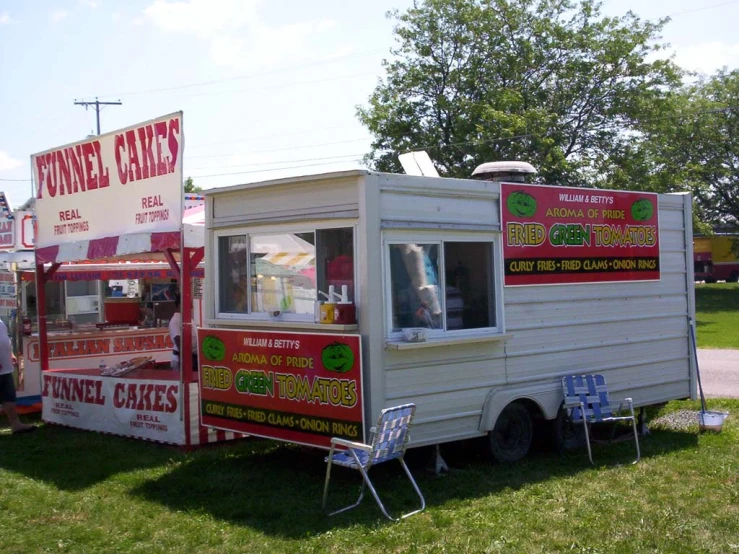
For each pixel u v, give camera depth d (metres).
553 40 28.75
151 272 12.24
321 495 6.33
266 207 7.22
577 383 7.68
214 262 7.74
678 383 9.02
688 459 7.46
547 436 7.84
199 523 5.68
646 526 5.42
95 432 9.09
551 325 7.68
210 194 7.72
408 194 6.61
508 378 7.29
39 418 10.45
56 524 5.79
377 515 5.77
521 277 7.44
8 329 11.47
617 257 8.38
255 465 7.36
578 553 4.93
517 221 7.45
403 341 6.43
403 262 6.57
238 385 7.26
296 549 5.11
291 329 6.87
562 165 25.30
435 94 29.03
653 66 28.78
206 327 7.75
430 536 5.26
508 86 28.47
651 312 8.73
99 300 15.27
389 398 6.35
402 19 29.23
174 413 8.09
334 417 6.41
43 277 10.14
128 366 9.45
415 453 7.68
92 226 9.19
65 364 11.45
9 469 7.49
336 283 6.59
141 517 5.88
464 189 7.00
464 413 6.90
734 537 5.19
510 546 5.07
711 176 37.59
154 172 8.19
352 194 6.43
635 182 28.08
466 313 7.04
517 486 6.58
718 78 38.19
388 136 28.70
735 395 11.72
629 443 8.24
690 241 9.26
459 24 28.66
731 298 40.47
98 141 8.98
